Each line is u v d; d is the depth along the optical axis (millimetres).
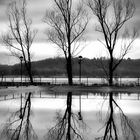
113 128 15930
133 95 36531
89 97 33719
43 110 23031
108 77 54625
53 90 46250
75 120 18547
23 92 41656
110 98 32594
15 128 15711
